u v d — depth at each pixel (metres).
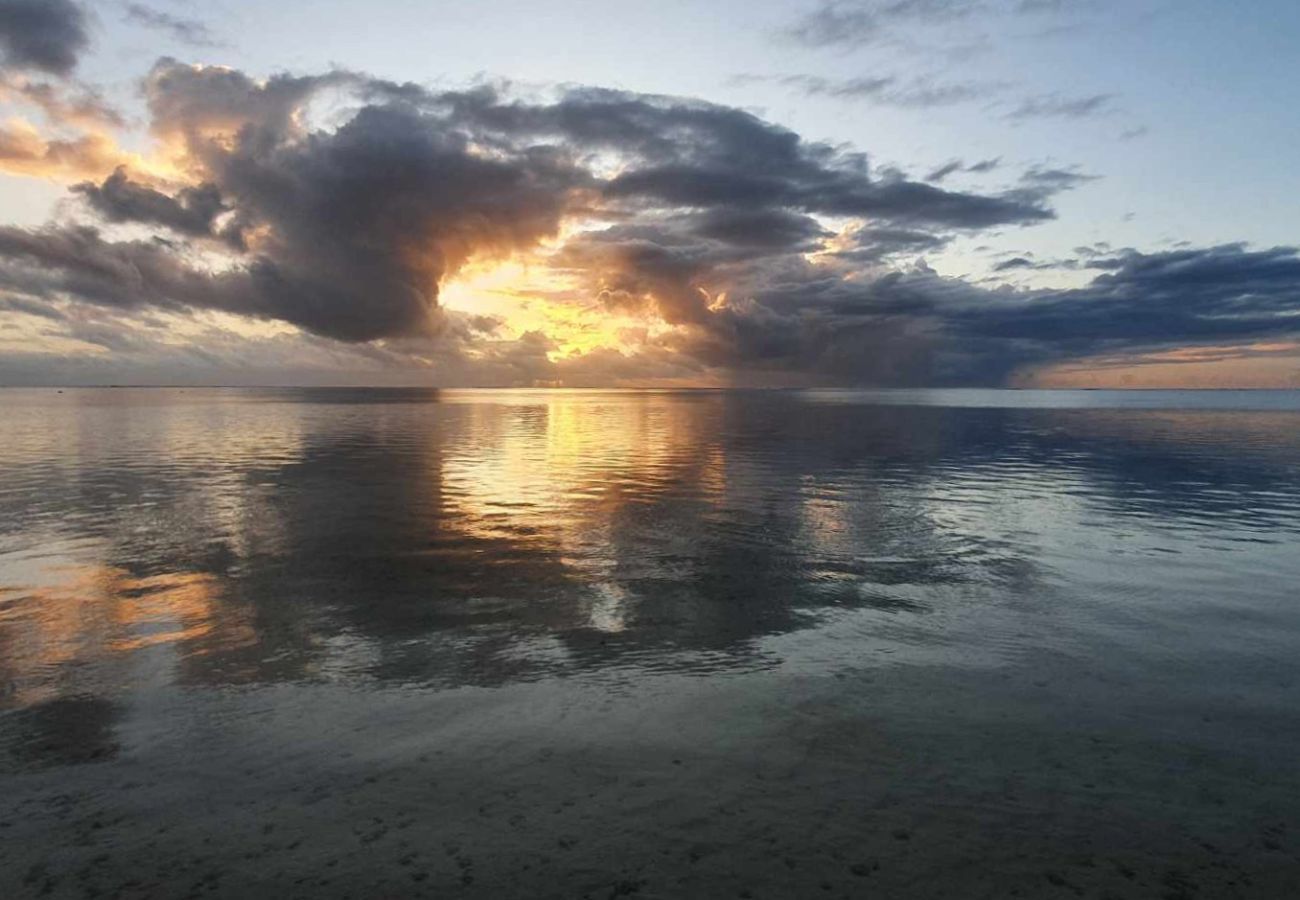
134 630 8.36
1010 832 4.47
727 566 11.38
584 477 22.50
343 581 10.50
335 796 4.88
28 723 6.03
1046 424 55.03
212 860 4.22
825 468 25.22
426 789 4.96
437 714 6.17
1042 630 8.33
